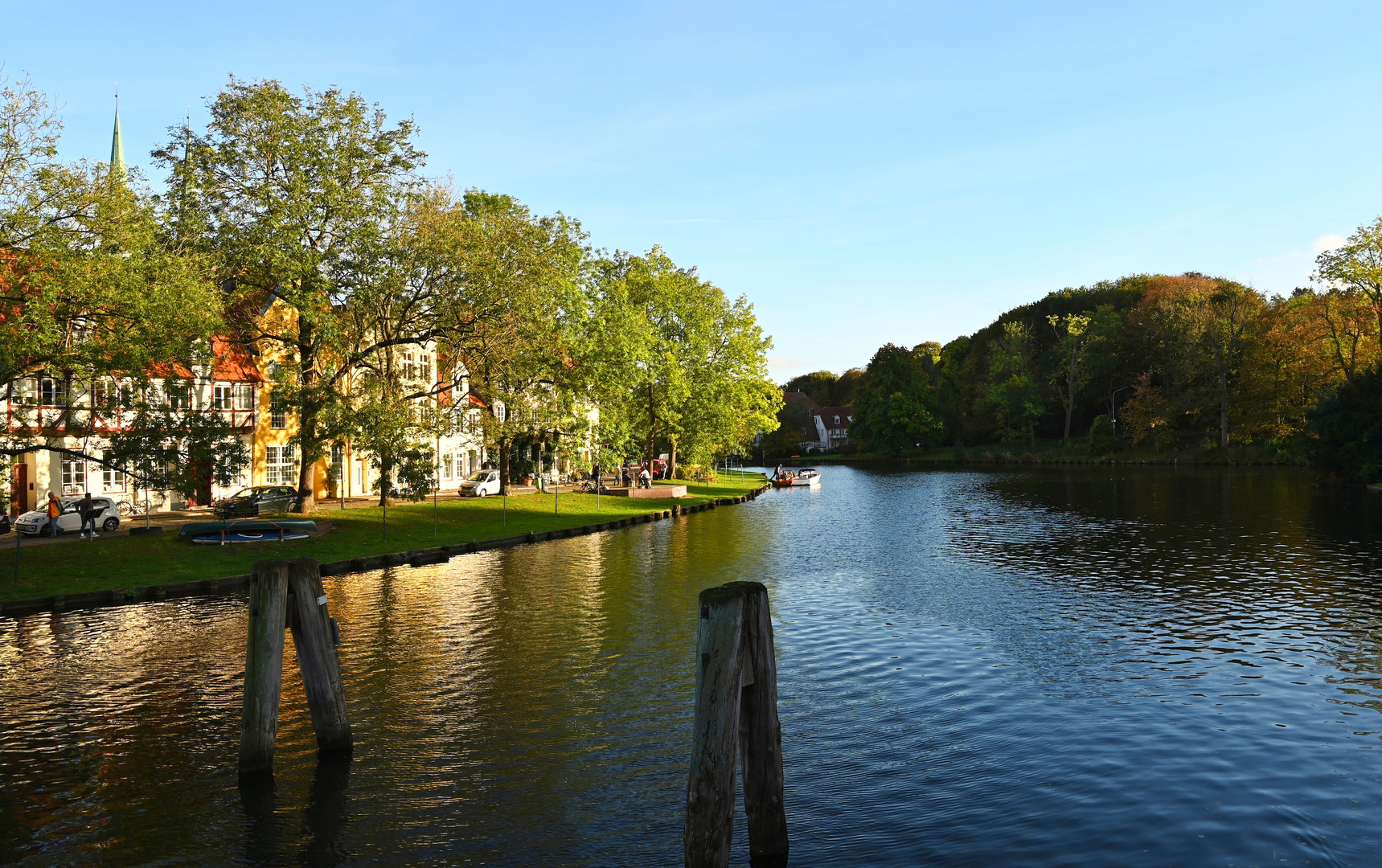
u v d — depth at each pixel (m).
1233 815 9.79
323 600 12.12
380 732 13.00
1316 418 65.38
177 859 9.16
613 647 18.25
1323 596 22.09
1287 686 14.73
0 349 23.83
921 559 31.34
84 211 26.14
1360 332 74.62
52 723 13.81
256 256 34.94
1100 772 11.11
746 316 75.56
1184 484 67.81
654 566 30.66
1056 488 68.75
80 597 24.05
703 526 45.69
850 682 15.52
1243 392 90.62
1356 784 10.59
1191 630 18.88
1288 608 20.70
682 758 11.88
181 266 27.92
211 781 11.23
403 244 37.09
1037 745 12.18
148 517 36.69
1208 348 96.69
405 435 37.91
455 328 38.75
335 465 52.19
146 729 13.43
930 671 16.19
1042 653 17.36
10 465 27.11
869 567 29.73
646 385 65.19
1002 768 11.37
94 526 34.03
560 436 49.03
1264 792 10.41
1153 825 9.57
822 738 12.63
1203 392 96.50
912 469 114.81
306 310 35.69
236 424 47.47
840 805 10.26
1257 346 86.62
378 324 39.75
